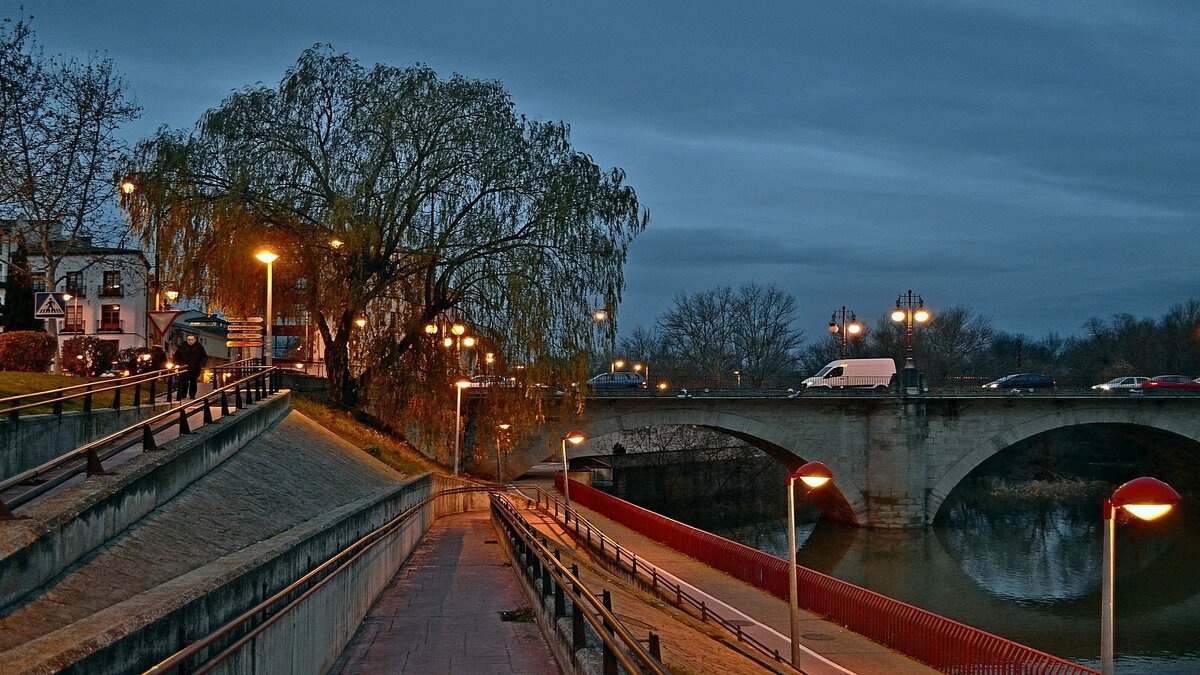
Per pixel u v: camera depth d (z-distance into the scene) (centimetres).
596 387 6756
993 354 18325
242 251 4191
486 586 2416
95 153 4384
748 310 13425
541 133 4831
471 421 5641
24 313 5041
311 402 4403
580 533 4641
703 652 2373
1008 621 4597
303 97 4512
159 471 1491
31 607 941
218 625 947
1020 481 10025
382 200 4553
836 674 2780
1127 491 1349
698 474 9944
